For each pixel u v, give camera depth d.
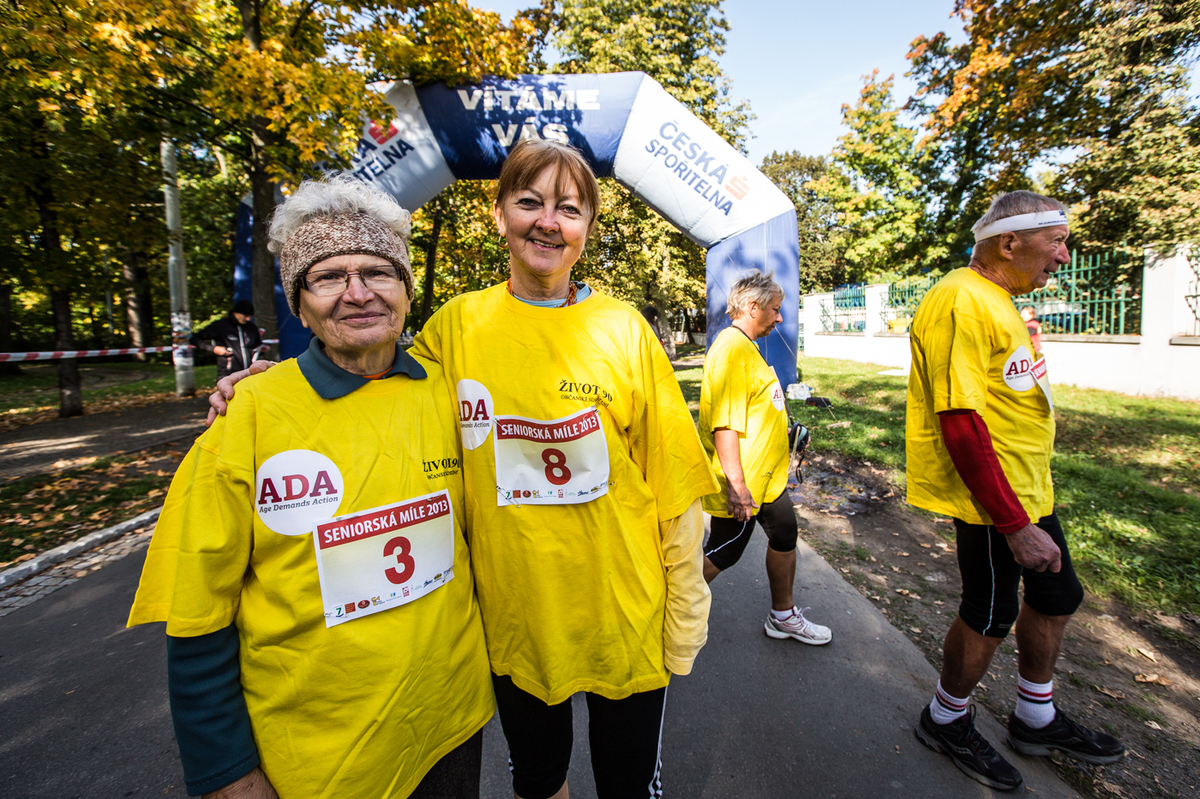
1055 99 12.22
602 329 1.30
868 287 15.84
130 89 6.37
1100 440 6.18
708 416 2.52
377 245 1.08
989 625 1.92
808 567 3.64
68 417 10.12
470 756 1.26
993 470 1.77
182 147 12.13
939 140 15.73
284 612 1.02
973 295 1.83
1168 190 8.32
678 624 1.38
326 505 1.05
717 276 6.32
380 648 1.06
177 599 0.96
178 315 12.55
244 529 1.01
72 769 2.20
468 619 1.24
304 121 5.97
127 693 2.67
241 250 11.27
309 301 1.05
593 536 1.28
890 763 2.08
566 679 1.31
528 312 1.29
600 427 1.26
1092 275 9.41
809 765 2.08
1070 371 9.66
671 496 1.36
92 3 5.49
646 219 16.08
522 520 1.26
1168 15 9.47
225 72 5.89
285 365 1.11
